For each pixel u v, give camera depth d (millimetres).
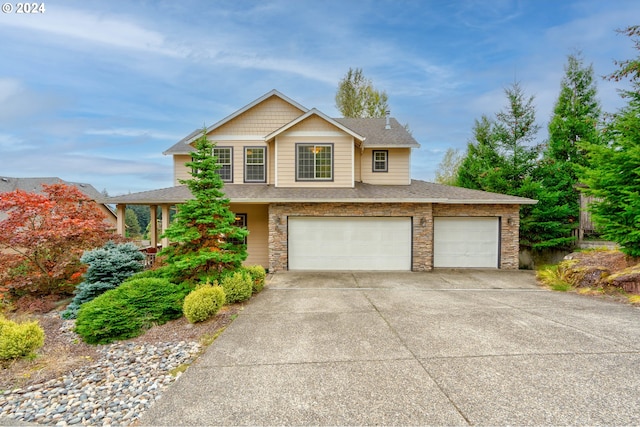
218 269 8164
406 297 7898
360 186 13430
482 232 12133
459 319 6043
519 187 15977
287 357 4426
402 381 3697
